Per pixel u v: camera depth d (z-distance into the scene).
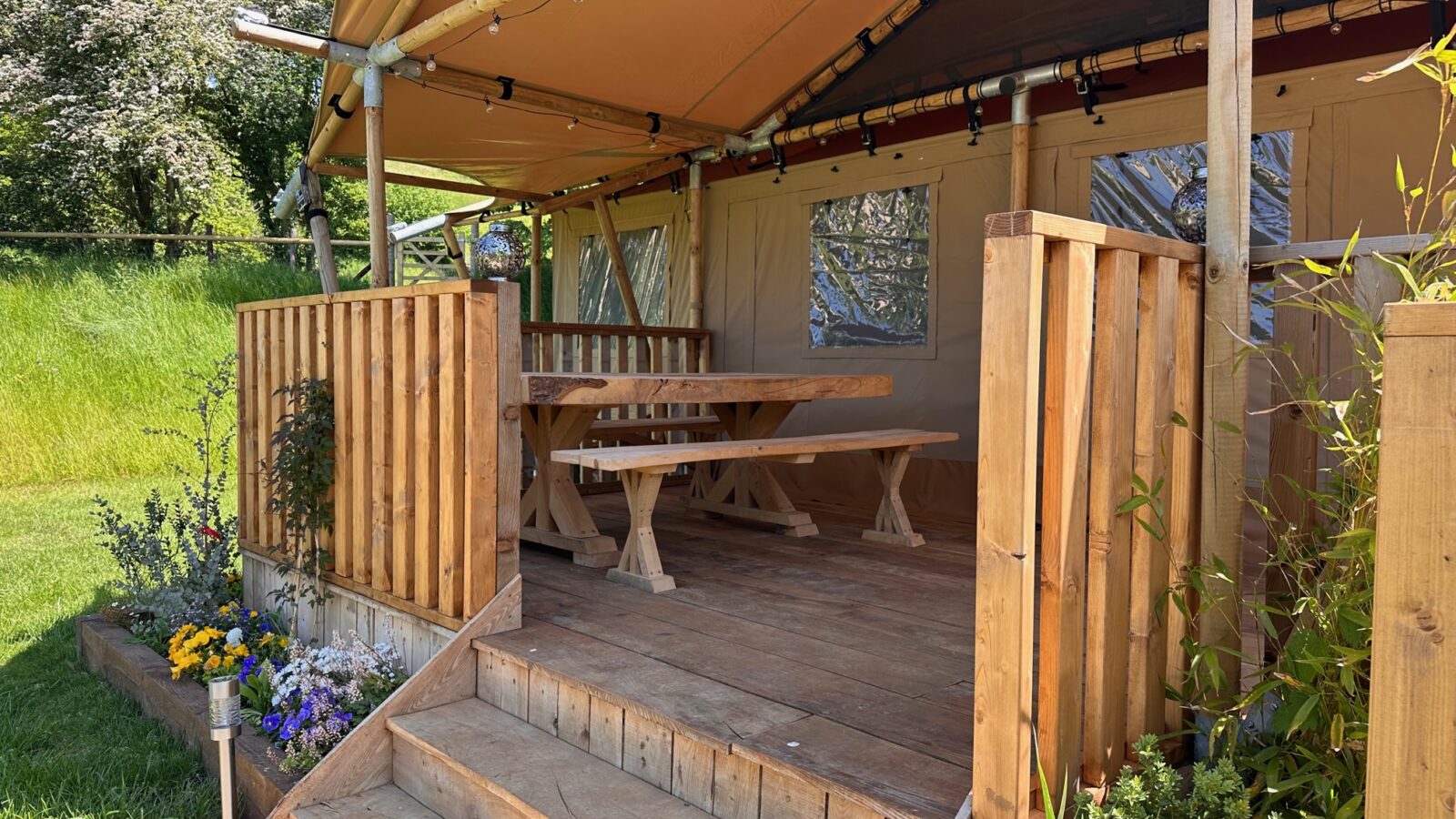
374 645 3.42
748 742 2.08
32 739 3.45
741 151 6.04
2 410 9.00
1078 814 1.78
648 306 7.23
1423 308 1.24
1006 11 4.67
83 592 5.35
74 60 15.54
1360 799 1.67
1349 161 3.88
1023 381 1.60
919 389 5.42
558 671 2.59
